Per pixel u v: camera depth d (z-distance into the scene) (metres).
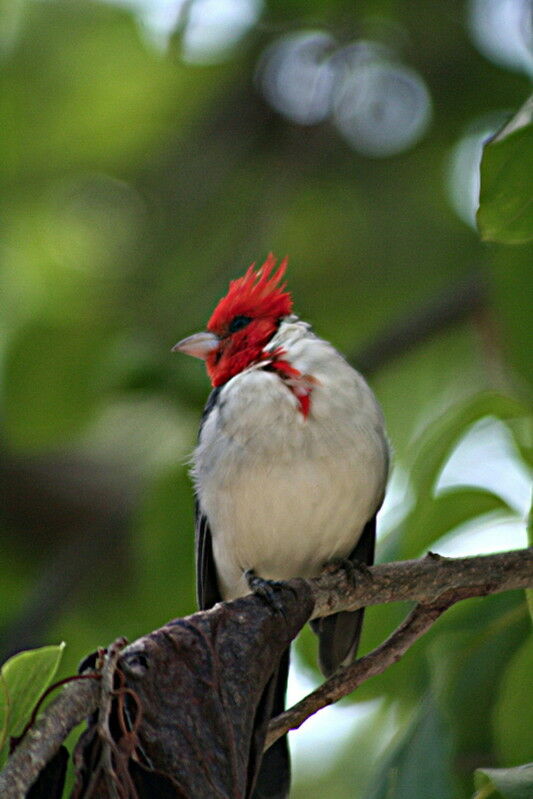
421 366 13.02
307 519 8.23
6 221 13.67
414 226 13.47
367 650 9.64
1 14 12.94
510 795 5.81
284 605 6.42
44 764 4.88
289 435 8.08
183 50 12.51
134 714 5.26
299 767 12.39
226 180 13.83
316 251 13.55
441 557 6.84
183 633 5.62
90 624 12.80
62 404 11.27
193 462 9.17
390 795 7.40
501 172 6.07
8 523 14.23
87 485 14.25
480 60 12.84
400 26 12.73
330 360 8.49
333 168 13.59
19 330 11.46
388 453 8.54
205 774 5.26
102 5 13.02
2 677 5.22
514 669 7.86
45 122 13.33
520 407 8.76
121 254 13.81
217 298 11.55
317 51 12.96
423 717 7.75
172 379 10.59
